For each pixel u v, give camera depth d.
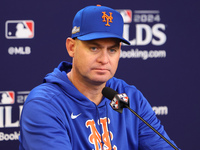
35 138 4.22
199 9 10.25
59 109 4.55
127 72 10.07
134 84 10.12
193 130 10.45
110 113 5.04
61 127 4.39
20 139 4.66
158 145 5.18
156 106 10.27
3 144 9.59
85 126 4.75
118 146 4.96
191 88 10.38
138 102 5.36
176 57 10.26
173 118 10.35
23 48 9.55
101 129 4.88
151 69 10.17
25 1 9.47
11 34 9.47
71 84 4.80
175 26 10.20
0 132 9.56
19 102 9.62
